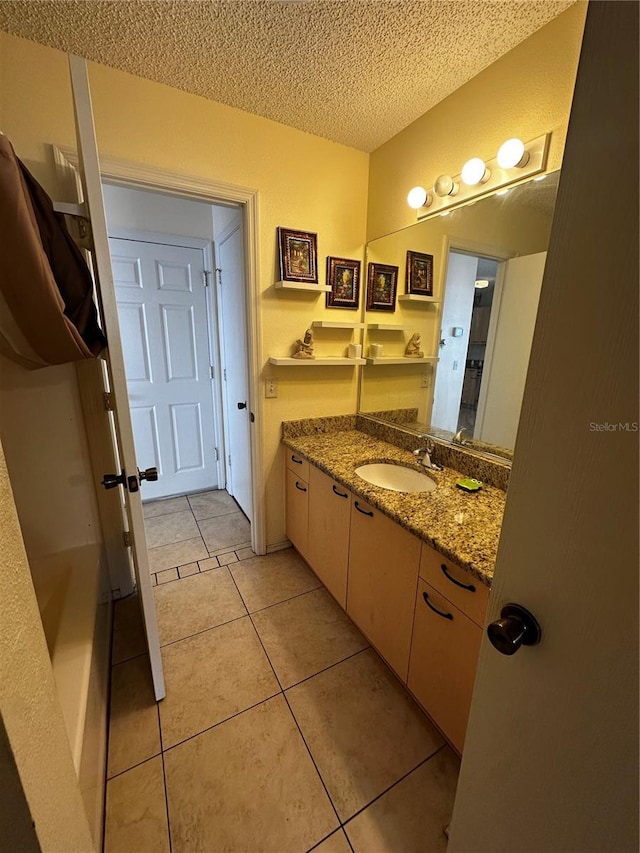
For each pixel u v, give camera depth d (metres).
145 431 2.81
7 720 0.44
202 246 2.69
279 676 1.43
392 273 1.93
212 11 1.13
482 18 1.14
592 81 0.37
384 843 0.96
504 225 1.36
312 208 1.91
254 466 2.12
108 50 1.30
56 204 1.05
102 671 1.31
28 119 1.32
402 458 1.76
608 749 0.47
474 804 0.72
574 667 0.49
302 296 1.98
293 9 1.11
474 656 0.99
